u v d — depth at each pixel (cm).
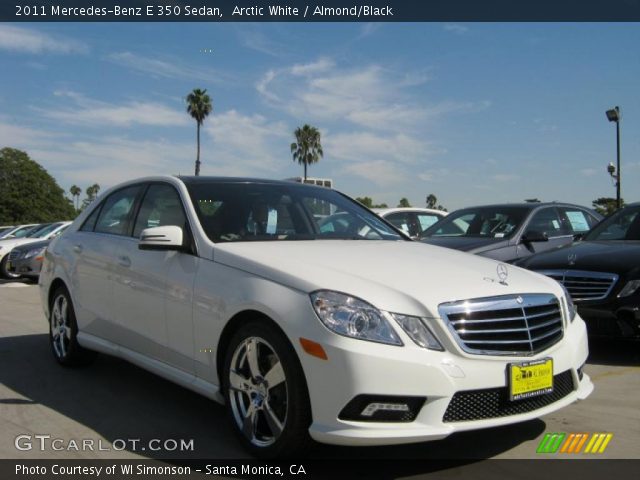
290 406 327
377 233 495
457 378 319
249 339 354
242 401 363
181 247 414
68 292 547
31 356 607
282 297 338
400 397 312
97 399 466
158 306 427
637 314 558
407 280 346
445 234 923
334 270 351
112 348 487
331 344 313
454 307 330
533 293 368
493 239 842
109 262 488
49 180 6588
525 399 341
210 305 379
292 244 413
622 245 650
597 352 629
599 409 445
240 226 431
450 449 371
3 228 2073
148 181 507
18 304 997
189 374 405
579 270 597
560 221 930
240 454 361
